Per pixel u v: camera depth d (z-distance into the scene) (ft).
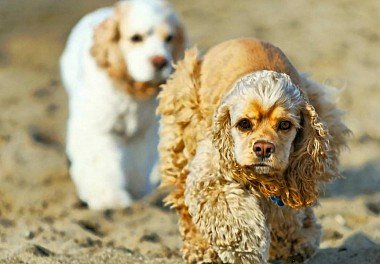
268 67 26.91
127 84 40.37
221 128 25.25
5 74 65.21
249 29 71.61
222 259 26.05
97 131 41.19
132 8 40.42
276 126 24.48
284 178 25.79
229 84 26.84
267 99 24.32
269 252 28.27
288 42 67.15
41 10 83.87
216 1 83.87
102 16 45.39
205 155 26.08
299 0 80.18
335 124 28.50
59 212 39.37
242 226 25.35
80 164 41.32
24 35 75.56
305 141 25.40
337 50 64.69
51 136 52.60
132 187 42.60
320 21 72.59
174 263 29.53
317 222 28.99
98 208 40.34
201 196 25.79
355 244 31.99
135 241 33.81
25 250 30.53
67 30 77.15
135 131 41.65
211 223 25.58
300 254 28.43
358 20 72.23
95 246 33.12
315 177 25.82
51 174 45.34
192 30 72.28
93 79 40.98
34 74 65.51
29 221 37.04
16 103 58.65
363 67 61.05
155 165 42.42
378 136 49.47
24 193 42.11
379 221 35.86
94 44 40.78
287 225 27.68
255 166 24.41
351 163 45.06
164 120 29.25
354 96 55.36
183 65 29.12
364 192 40.98
